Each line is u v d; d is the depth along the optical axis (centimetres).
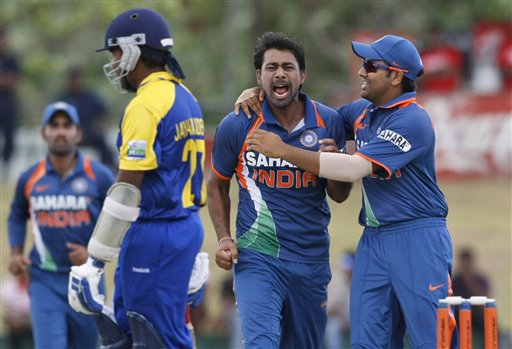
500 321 5569
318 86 9125
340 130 2834
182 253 2842
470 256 5153
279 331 2791
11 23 9550
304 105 2816
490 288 5231
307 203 2802
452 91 7575
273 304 2783
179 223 2845
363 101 2845
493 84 7806
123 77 2898
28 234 6606
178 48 9456
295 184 2784
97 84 9488
